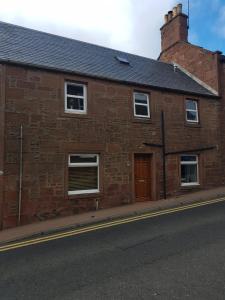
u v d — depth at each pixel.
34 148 12.06
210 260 6.27
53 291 5.34
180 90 16.41
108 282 5.53
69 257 7.04
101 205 13.48
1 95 11.59
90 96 13.56
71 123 12.97
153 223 9.89
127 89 14.70
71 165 12.98
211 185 17.20
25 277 6.02
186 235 8.16
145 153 14.98
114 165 13.97
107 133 13.88
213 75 18.28
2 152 11.40
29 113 12.08
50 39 16.14
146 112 15.44
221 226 8.88
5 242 9.10
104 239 8.38
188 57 19.98
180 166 16.11
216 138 17.73
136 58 19.00
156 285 5.29
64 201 12.57
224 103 18.28
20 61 12.12
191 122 16.92
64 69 12.99
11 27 15.51
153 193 15.02
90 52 16.66
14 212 11.46
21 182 11.68
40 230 10.11
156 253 6.91
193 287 5.14
